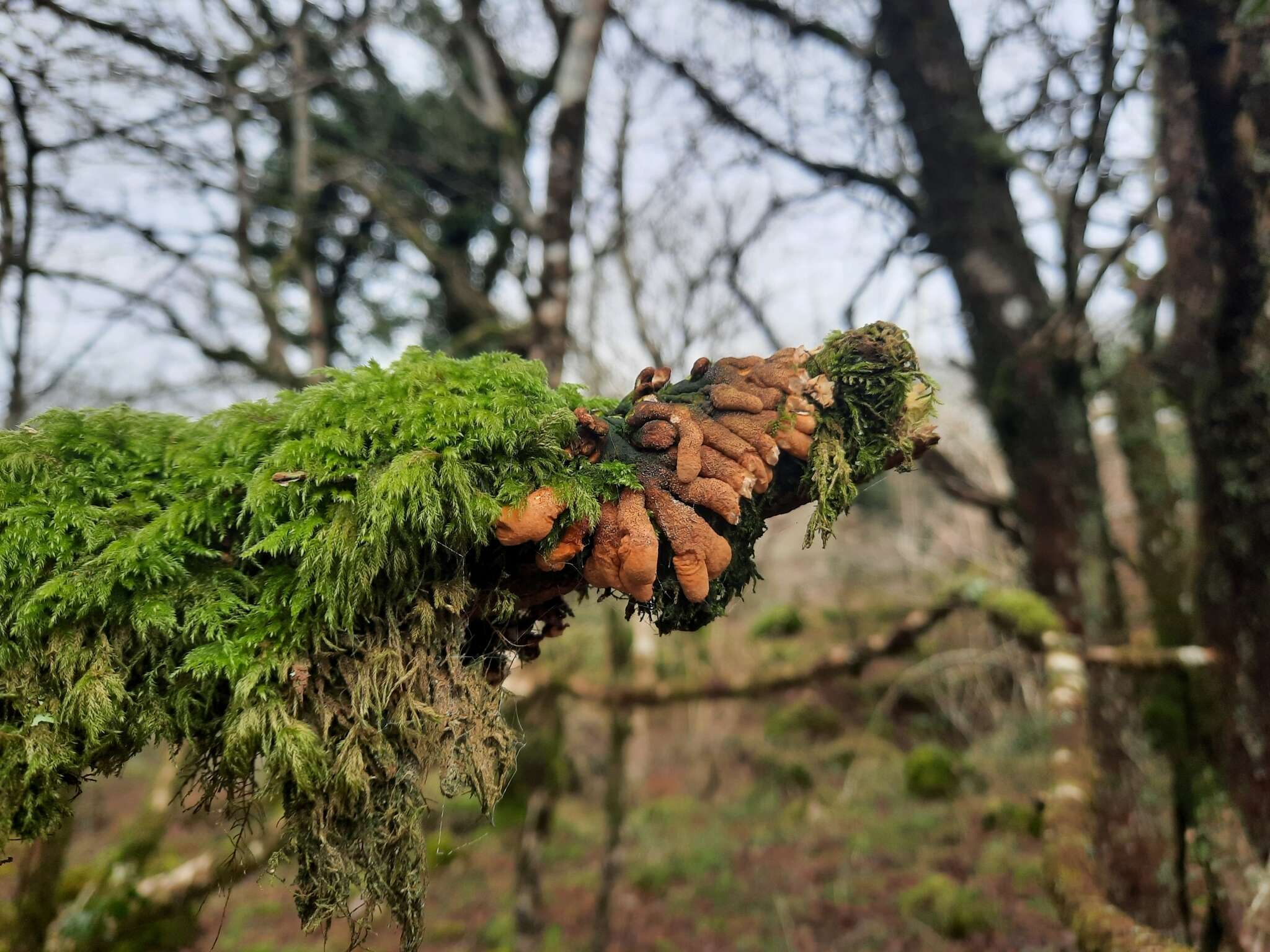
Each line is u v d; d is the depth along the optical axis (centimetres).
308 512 109
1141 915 415
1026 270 521
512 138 590
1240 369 302
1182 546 510
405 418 112
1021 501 519
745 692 499
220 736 107
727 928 737
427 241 644
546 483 110
